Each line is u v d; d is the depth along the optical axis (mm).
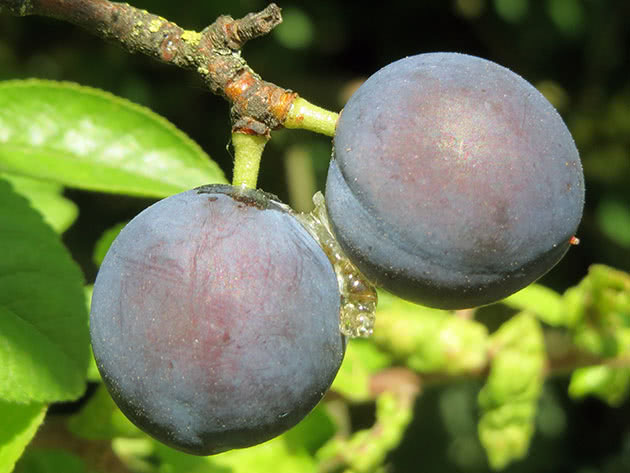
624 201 472
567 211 188
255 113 199
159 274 185
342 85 465
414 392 281
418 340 278
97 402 244
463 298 193
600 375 293
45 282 221
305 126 200
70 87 250
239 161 200
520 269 190
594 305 282
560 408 445
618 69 491
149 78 431
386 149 186
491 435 283
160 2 393
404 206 185
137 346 184
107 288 189
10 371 211
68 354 217
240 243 187
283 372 185
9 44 427
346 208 191
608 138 489
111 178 245
